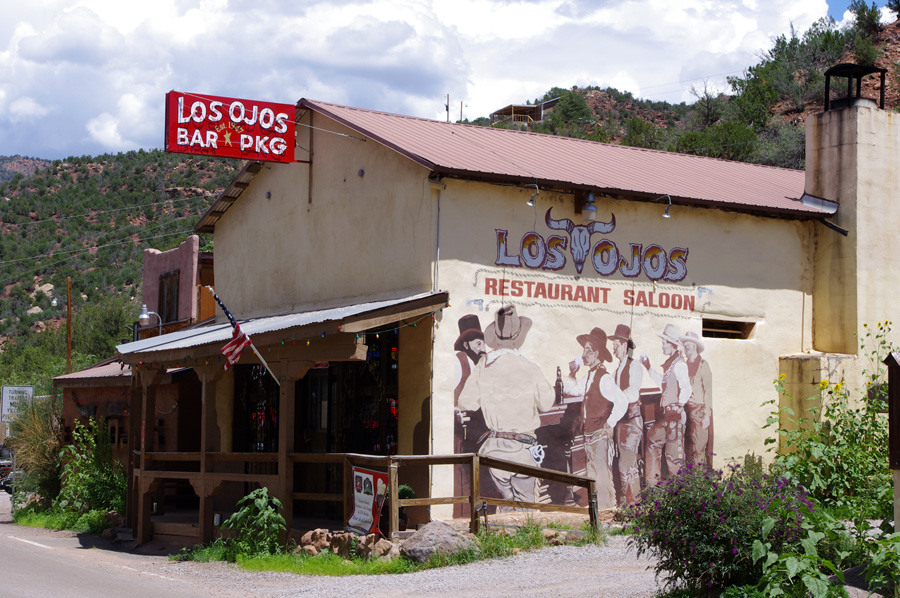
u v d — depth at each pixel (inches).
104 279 3125.0
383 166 617.0
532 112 3821.4
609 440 604.7
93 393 936.3
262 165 780.6
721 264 661.3
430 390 550.9
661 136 2135.8
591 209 603.5
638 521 365.7
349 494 511.5
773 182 768.3
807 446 598.2
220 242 858.8
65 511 829.2
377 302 589.6
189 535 617.3
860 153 686.5
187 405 806.5
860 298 676.7
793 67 2347.4
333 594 398.3
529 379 581.6
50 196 3693.4
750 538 331.0
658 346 629.9
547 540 507.2
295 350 532.4
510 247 584.7
